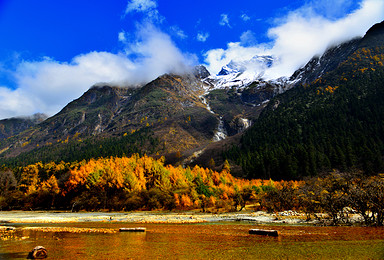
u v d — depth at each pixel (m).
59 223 42.34
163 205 75.62
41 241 21.84
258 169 120.00
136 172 93.06
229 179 109.81
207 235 24.55
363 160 93.06
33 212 80.56
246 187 75.94
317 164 104.50
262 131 171.25
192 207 70.88
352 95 165.12
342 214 31.55
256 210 56.72
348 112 148.12
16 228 32.72
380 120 127.56
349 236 21.16
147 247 18.70
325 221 32.31
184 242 20.73
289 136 145.62
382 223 27.42
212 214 54.62
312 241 19.50
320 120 148.00
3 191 109.38
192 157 187.62
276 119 177.38
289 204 49.25
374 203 27.56
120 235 25.39
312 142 130.12
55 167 151.38
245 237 22.70
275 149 130.88
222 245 19.05
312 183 51.50
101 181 86.56
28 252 17.14
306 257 14.49
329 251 15.78
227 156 159.00
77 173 97.06
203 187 78.50
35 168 146.75
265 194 57.59
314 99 188.00
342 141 116.62
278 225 31.50
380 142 110.12
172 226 33.91
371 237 20.39
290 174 104.75
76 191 93.00
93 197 82.56
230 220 40.47
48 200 97.88
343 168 94.50
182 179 90.62
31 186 113.44
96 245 19.70
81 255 16.19
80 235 25.67
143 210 75.62
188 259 14.77
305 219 36.09
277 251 16.34
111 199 81.56
